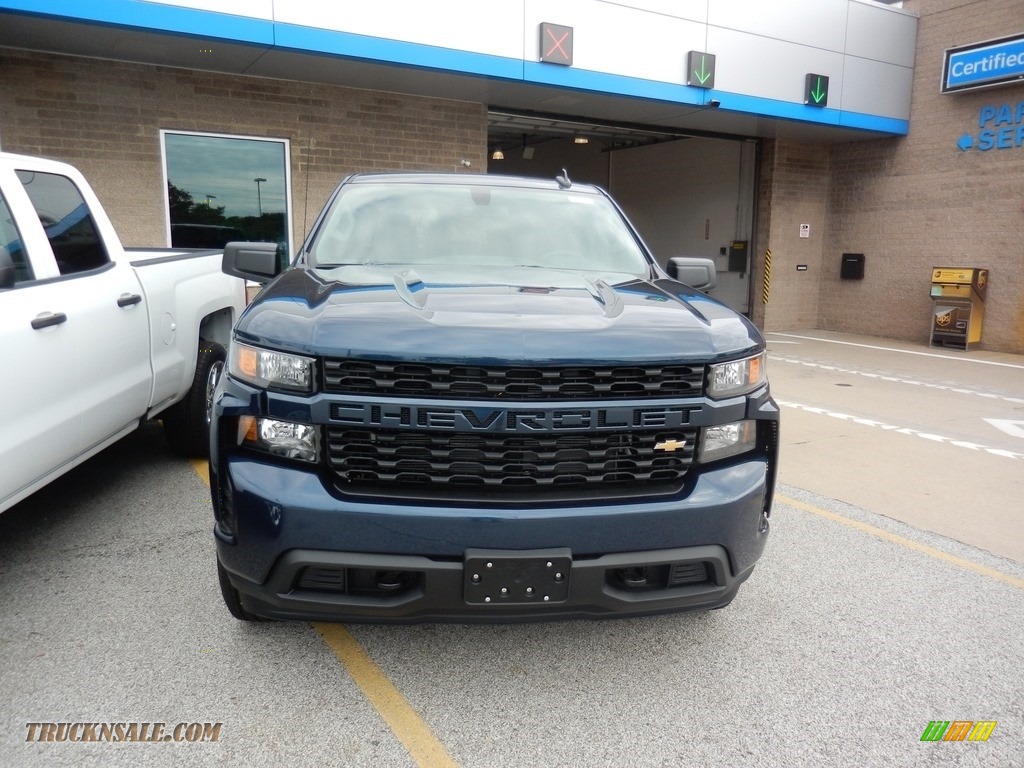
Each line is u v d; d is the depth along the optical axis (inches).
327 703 104.0
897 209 561.9
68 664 111.1
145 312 166.4
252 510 94.1
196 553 149.6
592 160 813.2
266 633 121.3
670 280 141.3
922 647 123.4
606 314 105.9
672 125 531.5
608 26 414.9
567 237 150.7
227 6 314.0
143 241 362.6
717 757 95.3
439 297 109.4
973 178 512.7
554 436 95.5
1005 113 492.7
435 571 91.9
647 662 117.0
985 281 507.5
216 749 94.1
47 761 91.0
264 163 389.1
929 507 193.5
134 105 353.1
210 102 370.0
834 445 255.0
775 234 590.2
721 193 641.0
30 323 122.2
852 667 117.0
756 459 104.9
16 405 117.7
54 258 138.7
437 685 109.2
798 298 613.3
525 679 111.4
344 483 95.5
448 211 153.2
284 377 95.1
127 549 151.1
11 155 137.0
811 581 147.9
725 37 457.1
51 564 143.9
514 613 94.8
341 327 95.7
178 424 201.5
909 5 546.0
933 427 283.6
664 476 100.2
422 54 362.0
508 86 404.5
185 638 119.1
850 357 470.6
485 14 376.5
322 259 138.3
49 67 334.3
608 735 99.1
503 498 94.3
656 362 97.0
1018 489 208.8
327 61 351.9
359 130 411.2
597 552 94.4
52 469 133.3
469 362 92.4
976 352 502.3
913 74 546.0
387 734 98.0
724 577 100.9
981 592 144.3
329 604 94.2
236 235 386.9
